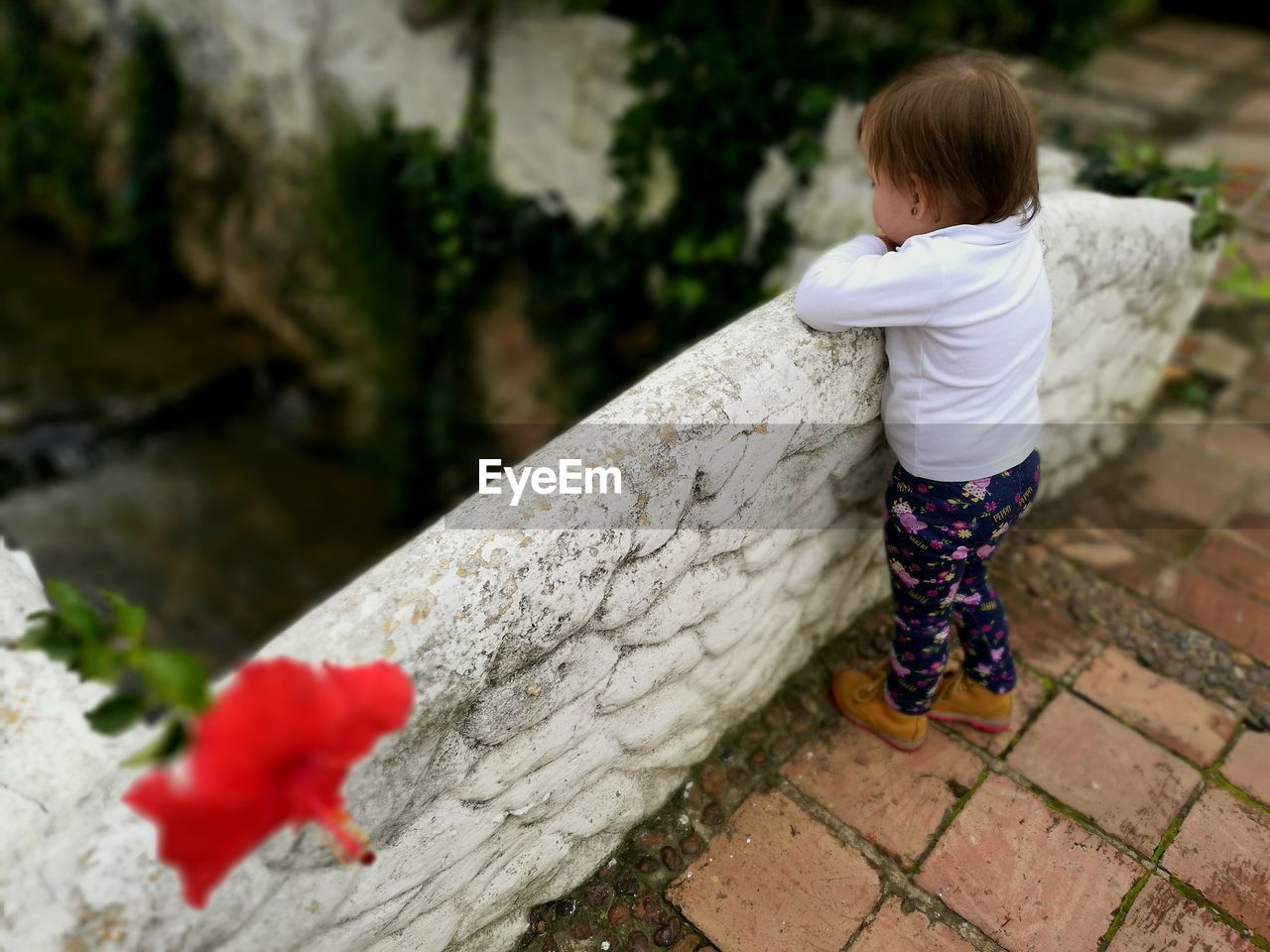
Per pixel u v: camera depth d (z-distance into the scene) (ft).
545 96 12.94
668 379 4.37
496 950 4.99
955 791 5.93
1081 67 11.69
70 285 20.97
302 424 18.31
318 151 16.39
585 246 13.51
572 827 5.00
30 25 20.42
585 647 4.20
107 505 16.62
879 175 4.61
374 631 3.48
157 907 3.12
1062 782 6.02
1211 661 6.93
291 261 18.02
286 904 3.51
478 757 3.94
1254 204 13.60
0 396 17.90
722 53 10.79
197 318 19.85
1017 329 4.63
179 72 18.30
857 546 6.17
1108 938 5.24
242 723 2.23
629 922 5.26
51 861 3.15
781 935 5.23
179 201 19.52
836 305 4.53
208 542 16.39
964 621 5.85
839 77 10.43
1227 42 19.21
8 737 3.58
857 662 6.66
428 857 4.04
